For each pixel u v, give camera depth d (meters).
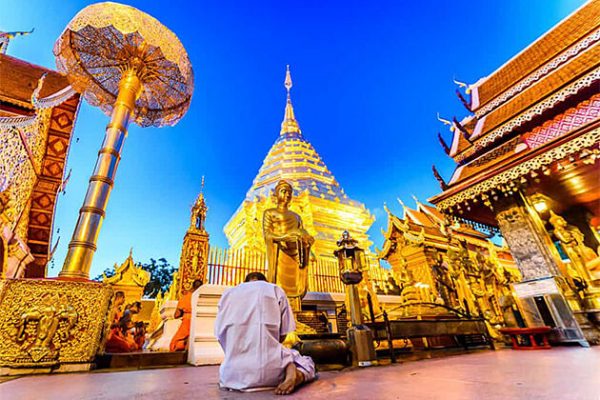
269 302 2.74
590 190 8.27
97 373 3.89
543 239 7.01
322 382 2.65
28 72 10.34
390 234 14.73
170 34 7.55
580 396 1.65
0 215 8.86
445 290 11.57
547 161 6.36
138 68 7.06
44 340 3.91
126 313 7.23
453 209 8.66
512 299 7.29
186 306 6.33
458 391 1.99
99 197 5.27
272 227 7.14
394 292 13.48
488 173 7.45
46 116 11.51
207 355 5.09
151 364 4.93
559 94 6.89
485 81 10.22
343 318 7.92
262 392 2.29
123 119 6.23
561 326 5.95
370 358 3.98
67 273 4.61
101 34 7.26
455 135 10.34
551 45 8.23
